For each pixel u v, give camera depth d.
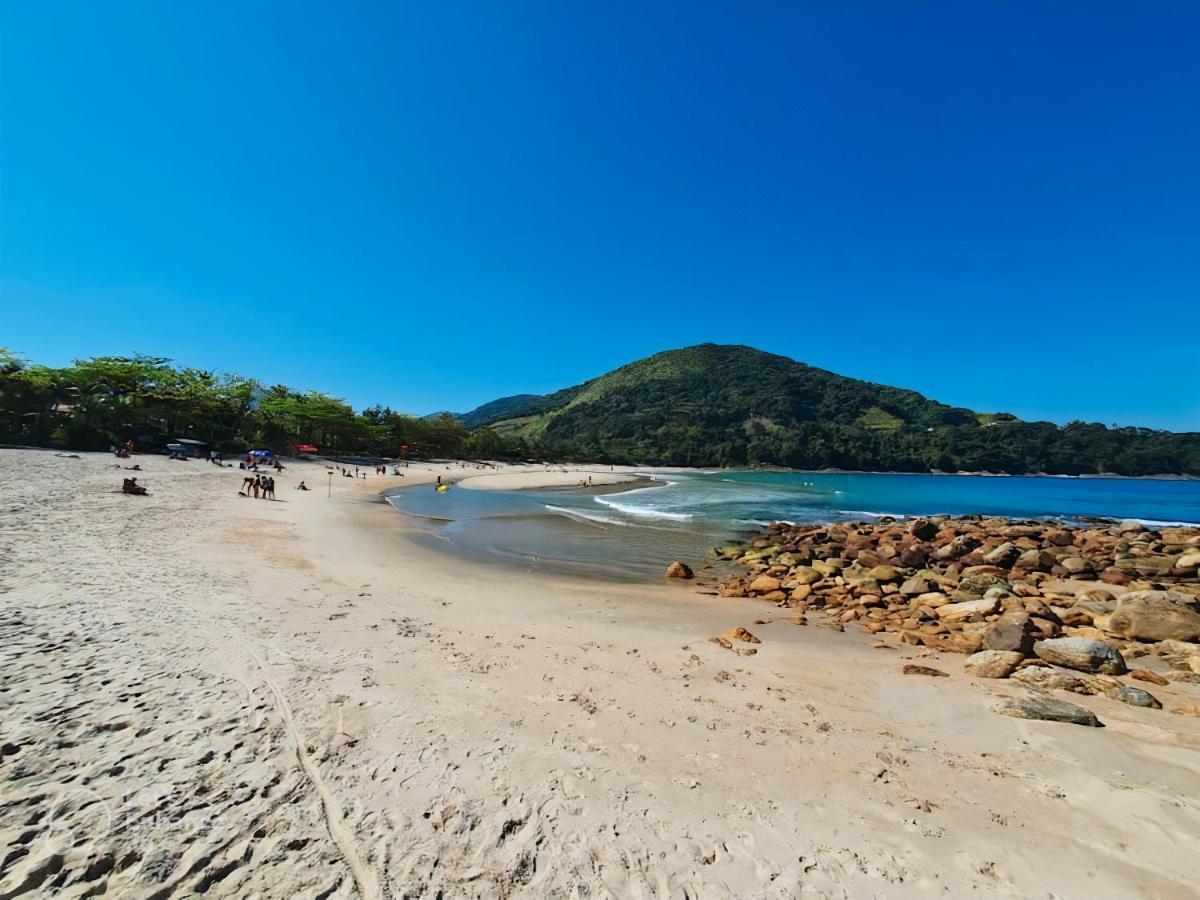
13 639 6.40
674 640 9.21
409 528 22.20
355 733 4.92
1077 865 3.66
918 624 10.94
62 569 9.72
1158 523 35.69
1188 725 6.05
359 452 87.31
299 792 4.01
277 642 7.13
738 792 4.41
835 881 3.45
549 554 18.41
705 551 20.44
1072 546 21.77
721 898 3.28
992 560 17.39
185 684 5.62
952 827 4.05
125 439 53.69
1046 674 7.33
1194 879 3.53
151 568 10.58
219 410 66.31
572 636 8.96
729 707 6.20
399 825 3.73
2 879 2.97
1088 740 5.60
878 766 4.96
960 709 6.42
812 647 9.27
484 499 39.44
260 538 15.85
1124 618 9.80
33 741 4.35
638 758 4.87
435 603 10.49
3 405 46.25
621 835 3.79
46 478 24.09
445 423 109.25
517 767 4.57
